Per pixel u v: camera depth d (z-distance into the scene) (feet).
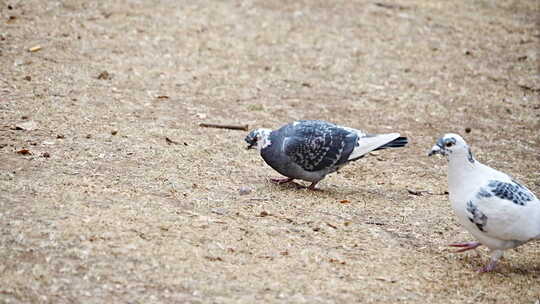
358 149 40.27
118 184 37.81
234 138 48.01
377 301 28.58
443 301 29.22
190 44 65.26
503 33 77.51
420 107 58.29
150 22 68.74
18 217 32.30
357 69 64.64
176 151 44.19
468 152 31.48
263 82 59.67
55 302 26.58
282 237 33.53
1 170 38.01
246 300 27.63
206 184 39.52
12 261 28.89
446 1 86.38
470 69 67.46
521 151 51.78
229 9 75.05
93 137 44.78
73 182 37.19
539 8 87.04
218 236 32.78
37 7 68.39
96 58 59.41
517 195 30.66
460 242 35.29
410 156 48.80
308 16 75.92
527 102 61.57
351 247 33.37
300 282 29.48
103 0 72.49
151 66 59.62
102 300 26.91
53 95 51.24
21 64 56.18
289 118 53.16
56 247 30.12
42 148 42.06
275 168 40.68
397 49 70.18
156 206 35.29
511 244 31.42
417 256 33.30
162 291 27.81
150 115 50.14
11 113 47.16
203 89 56.70
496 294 30.22
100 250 30.22
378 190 42.04
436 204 40.19
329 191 41.16
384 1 83.25
